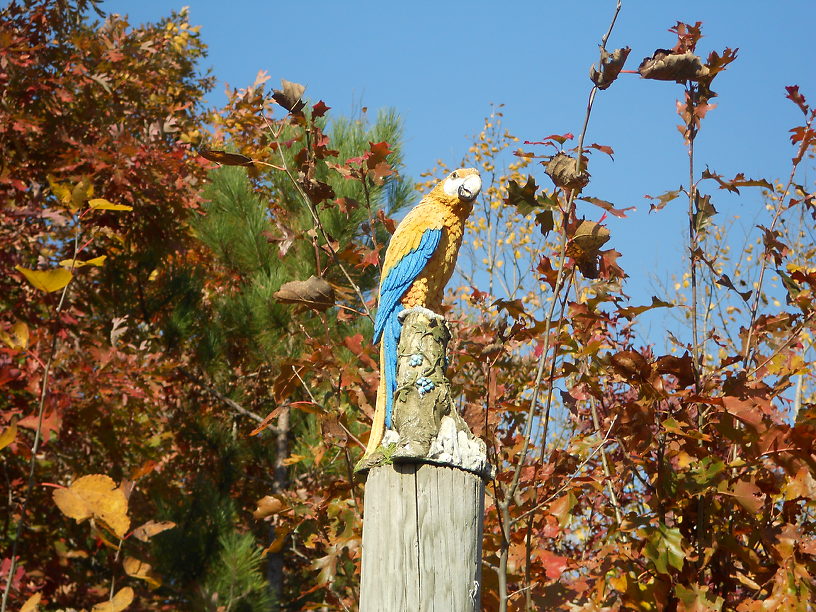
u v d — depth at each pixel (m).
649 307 8.41
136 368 14.26
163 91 22.02
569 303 8.45
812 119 9.20
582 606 8.84
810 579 8.02
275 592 18.09
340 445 9.72
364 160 9.57
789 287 9.20
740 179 9.00
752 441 8.26
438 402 6.57
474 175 7.54
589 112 7.77
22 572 9.38
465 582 6.07
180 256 20.39
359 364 9.73
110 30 18.55
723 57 8.84
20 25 17.17
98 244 18.09
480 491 6.36
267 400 21.36
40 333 12.53
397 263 7.42
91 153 15.72
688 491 8.46
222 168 20.58
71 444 13.62
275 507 9.91
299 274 18.11
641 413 8.44
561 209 7.95
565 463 8.81
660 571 8.14
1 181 12.76
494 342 8.43
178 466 19.70
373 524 6.33
